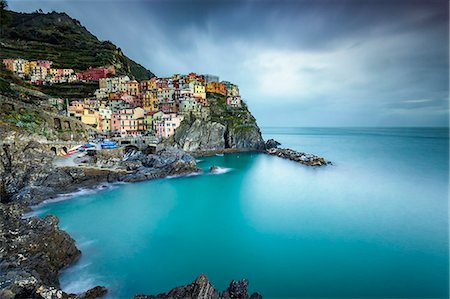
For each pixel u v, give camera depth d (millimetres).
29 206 42438
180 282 24562
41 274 21375
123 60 160250
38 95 87375
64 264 25500
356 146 136500
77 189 50656
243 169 76938
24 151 52719
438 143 146625
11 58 113875
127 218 39656
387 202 47906
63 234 26984
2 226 25422
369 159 93125
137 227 36562
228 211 43594
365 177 66750
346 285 24641
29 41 136625
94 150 65250
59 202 45000
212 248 31156
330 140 183000
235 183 61375
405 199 49344
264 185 60000
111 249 30250
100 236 33500
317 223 38750
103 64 133375
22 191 45156
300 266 27656
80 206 43750
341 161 89750
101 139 79625
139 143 81062
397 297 23156
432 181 61781
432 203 46938
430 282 25141
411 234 35062
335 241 33188
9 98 66438
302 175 69750
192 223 38531
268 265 27812
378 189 56250
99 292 22047
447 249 31125
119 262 27516
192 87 114750
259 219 40312
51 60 125188
